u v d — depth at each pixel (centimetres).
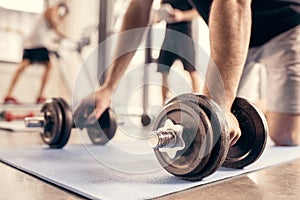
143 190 59
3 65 333
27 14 323
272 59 151
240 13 77
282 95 147
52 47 335
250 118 80
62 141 109
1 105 287
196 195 57
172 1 158
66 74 344
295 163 96
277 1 140
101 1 267
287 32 145
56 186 63
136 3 132
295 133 145
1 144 124
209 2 136
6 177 70
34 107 295
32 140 140
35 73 354
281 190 63
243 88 163
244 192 60
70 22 336
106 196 54
